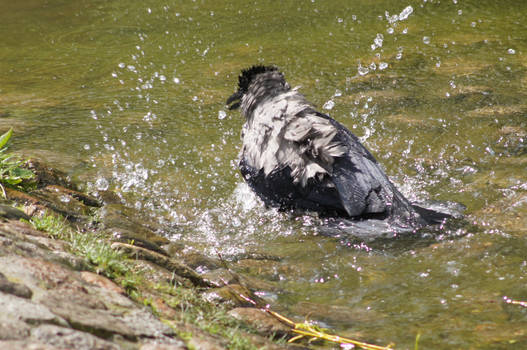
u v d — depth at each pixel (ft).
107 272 16.33
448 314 18.99
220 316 16.16
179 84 49.47
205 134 39.01
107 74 53.06
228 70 52.49
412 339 17.30
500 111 40.14
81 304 13.30
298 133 27.20
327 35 62.39
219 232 27.20
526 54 51.83
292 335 17.01
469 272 22.17
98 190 30.27
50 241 17.44
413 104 42.39
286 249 25.29
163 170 33.65
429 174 32.17
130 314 13.75
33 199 23.16
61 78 52.39
